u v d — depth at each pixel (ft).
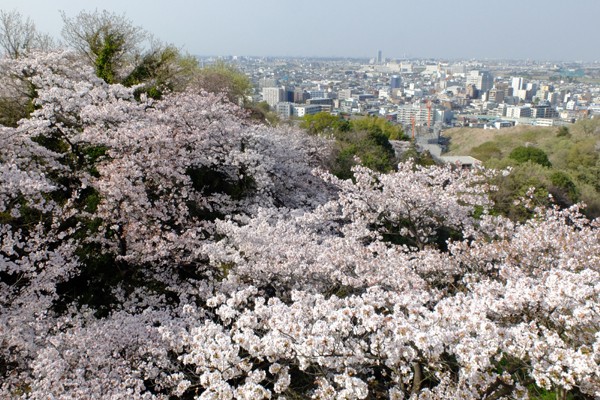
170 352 26.53
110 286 35.58
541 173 89.71
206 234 41.45
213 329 20.34
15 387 22.47
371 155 86.17
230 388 18.15
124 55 75.15
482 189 46.73
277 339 18.85
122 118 42.91
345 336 20.90
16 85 58.18
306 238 36.40
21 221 37.19
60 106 45.27
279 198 55.88
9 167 33.12
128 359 24.45
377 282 29.89
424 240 45.44
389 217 46.60
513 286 25.41
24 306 27.71
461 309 20.39
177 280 36.32
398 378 20.42
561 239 32.76
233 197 51.75
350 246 34.91
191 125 50.24
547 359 18.74
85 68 52.95
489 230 42.86
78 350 23.85
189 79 84.99
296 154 63.41
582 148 143.23
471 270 36.01
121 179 36.19
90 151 47.29
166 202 39.60
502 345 19.16
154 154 40.11
